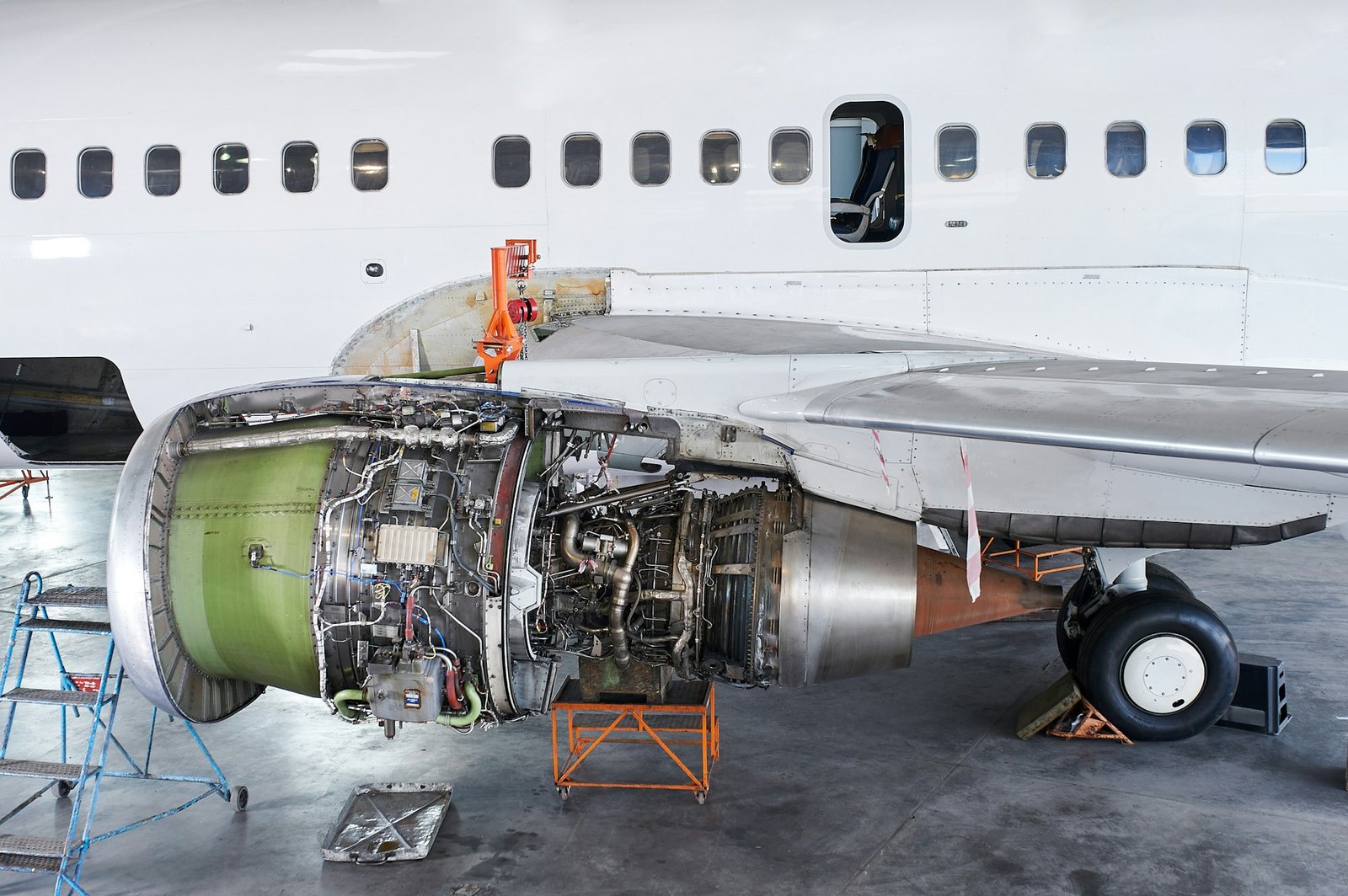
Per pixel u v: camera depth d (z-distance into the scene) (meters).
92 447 7.87
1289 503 5.47
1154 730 5.52
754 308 6.92
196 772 5.37
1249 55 6.61
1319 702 6.23
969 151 6.74
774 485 5.81
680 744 5.64
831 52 6.75
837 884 4.20
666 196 6.88
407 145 6.96
